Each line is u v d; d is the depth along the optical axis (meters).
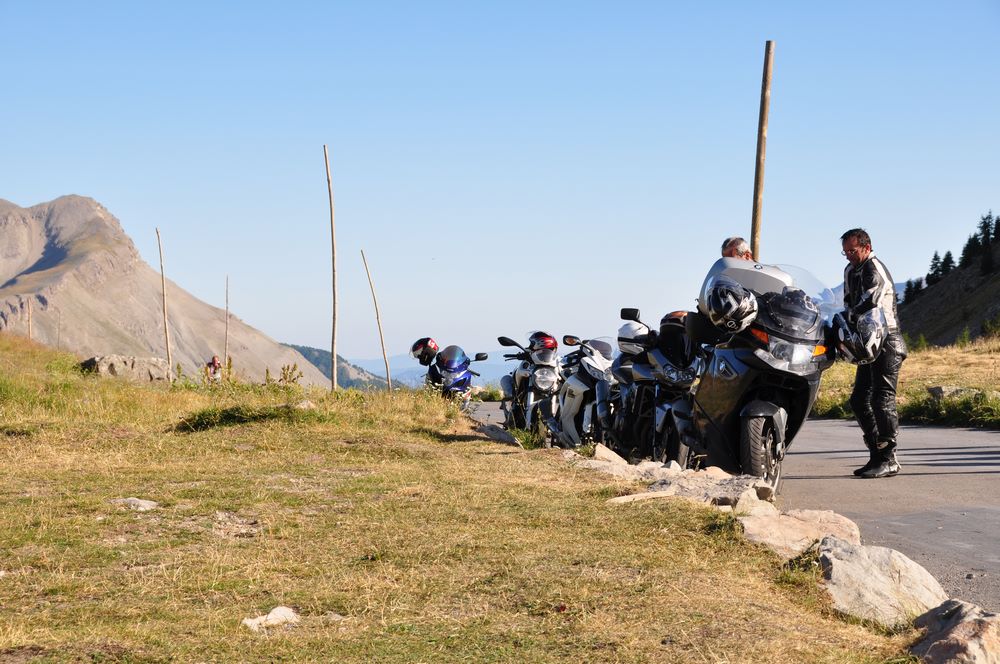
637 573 4.40
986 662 3.33
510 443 10.70
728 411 7.46
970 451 11.50
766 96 13.19
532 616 3.78
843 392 20.14
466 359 13.79
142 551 4.86
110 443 9.43
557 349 11.60
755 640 3.46
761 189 13.28
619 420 9.77
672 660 3.24
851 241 9.27
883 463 9.48
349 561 4.65
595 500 6.24
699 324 7.61
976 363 29.77
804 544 5.04
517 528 5.36
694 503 5.90
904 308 189.50
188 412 11.94
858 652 3.44
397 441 9.66
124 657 3.20
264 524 5.49
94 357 25.08
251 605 3.93
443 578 4.32
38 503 6.12
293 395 14.67
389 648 3.37
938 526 6.81
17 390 13.45
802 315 7.30
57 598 4.03
